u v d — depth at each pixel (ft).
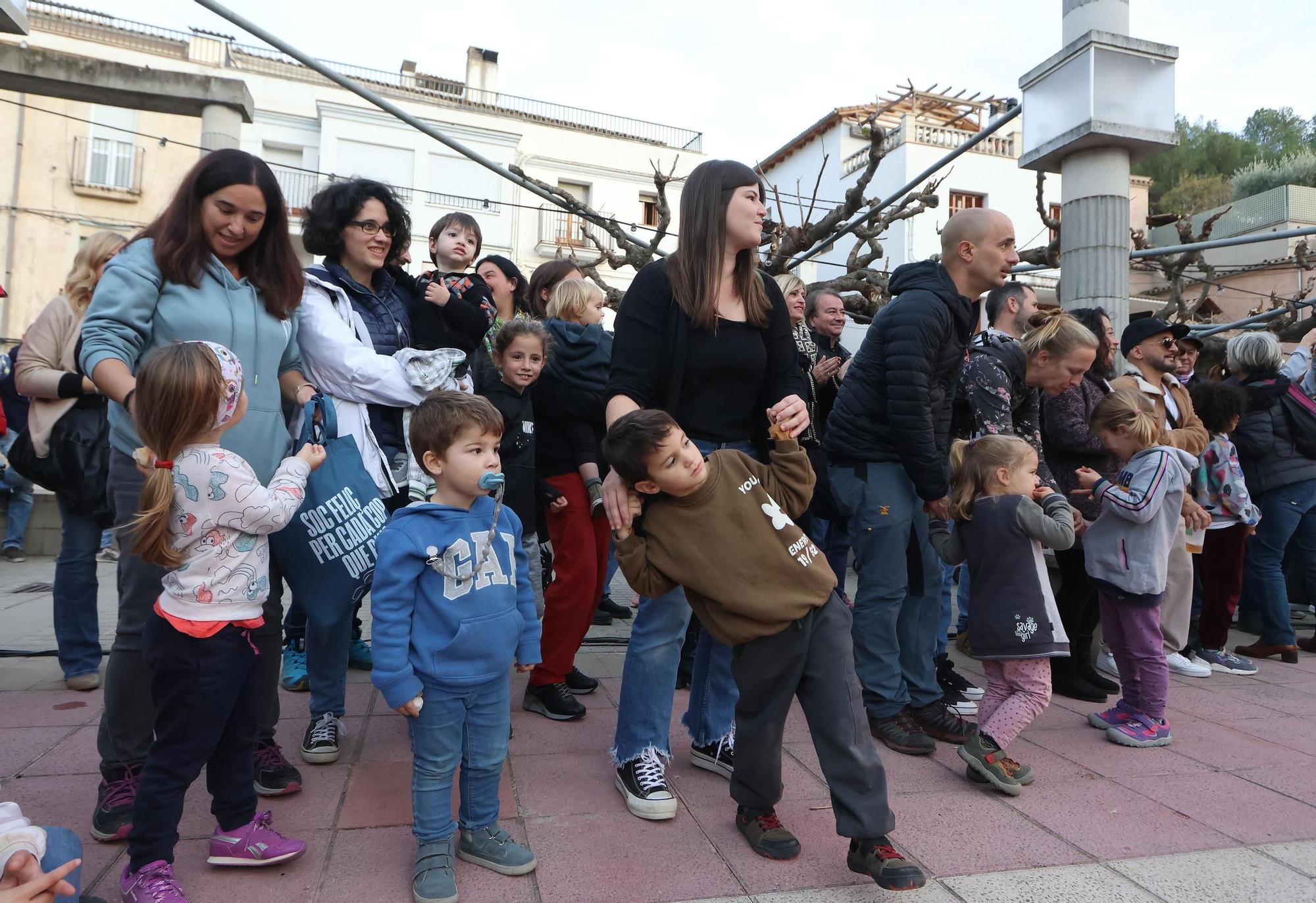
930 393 10.02
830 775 6.84
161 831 6.16
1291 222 72.43
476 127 75.92
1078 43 14.47
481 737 6.98
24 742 9.42
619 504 7.23
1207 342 19.27
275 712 8.26
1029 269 26.21
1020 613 9.17
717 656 9.11
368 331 9.21
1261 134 143.13
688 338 8.31
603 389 11.00
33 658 13.26
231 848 6.70
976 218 10.39
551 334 11.10
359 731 10.02
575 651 10.94
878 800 6.70
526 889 6.60
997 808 8.42
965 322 10.15
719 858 7.16
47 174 59.77
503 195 77.36
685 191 8.45
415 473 8.71
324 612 8.25
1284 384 15.70
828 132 82.64
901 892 6.66
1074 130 14.57
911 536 10.42
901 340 9.61
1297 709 12.23
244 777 6.80
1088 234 14.85
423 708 6.68
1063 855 7.42
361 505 8.09
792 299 14.66
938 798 8.67
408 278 10.43
